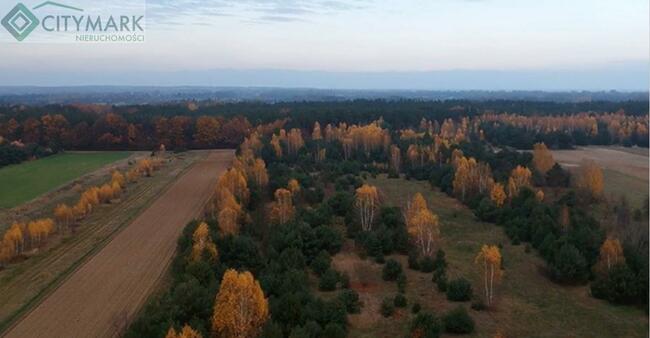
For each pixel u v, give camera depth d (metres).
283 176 99.88
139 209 92.94
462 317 50.16
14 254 68.31
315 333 44.50
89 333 49.09
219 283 52.41
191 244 62.03
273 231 69.62
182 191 107.06
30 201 100.94
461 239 78.75
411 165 123.25
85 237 77.56
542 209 78.56
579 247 66.06
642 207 85.69
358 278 63.41
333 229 71.81
